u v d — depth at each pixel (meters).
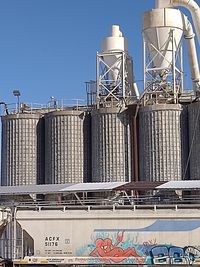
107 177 69.94
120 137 70.44
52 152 73.06
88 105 76.25
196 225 41.88
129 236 42.50
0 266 41.97
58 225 43.56
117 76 77.06
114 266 42.38
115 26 81.25
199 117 67.69
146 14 73.94
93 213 43.16
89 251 42.94
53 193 46.12
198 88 74.88
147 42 74.25
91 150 72.94
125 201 46.81
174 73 71.81
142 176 69.31
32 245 43.84
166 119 68.62
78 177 72.31
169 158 68.00
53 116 73.50
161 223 42.22
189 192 50.34
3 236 44.50
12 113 77.19
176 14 73.94
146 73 73.12
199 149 67.19
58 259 42.81
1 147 77.31
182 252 41.78
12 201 48.34
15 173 74.94
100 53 77.62
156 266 41.94
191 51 78.00
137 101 72.25
